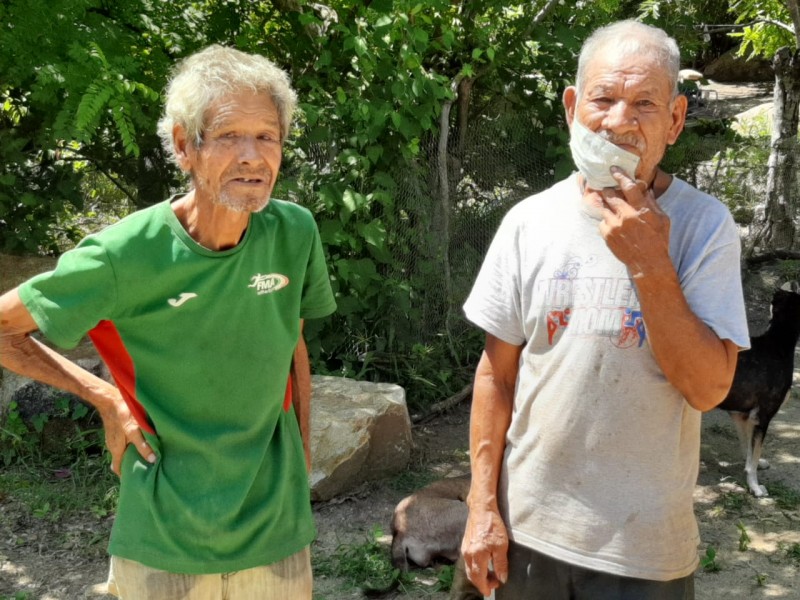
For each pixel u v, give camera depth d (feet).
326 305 8.21
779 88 30.63
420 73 19.19
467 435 19.12
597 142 6.78
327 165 19.70
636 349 6.95
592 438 7.07
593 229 7.16
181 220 7.27
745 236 30.58
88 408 17.22
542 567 7.42
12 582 13.34
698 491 16.74
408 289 20.06
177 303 7.07
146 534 7.40
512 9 22.09
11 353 7.43
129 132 17.21
